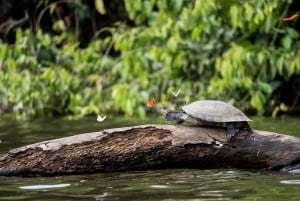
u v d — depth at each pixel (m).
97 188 6.68
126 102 13.68
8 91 14.98
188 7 14.42
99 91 14.76
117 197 6.21
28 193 6.51
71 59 16.52
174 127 7.61
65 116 14.94
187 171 7.54
